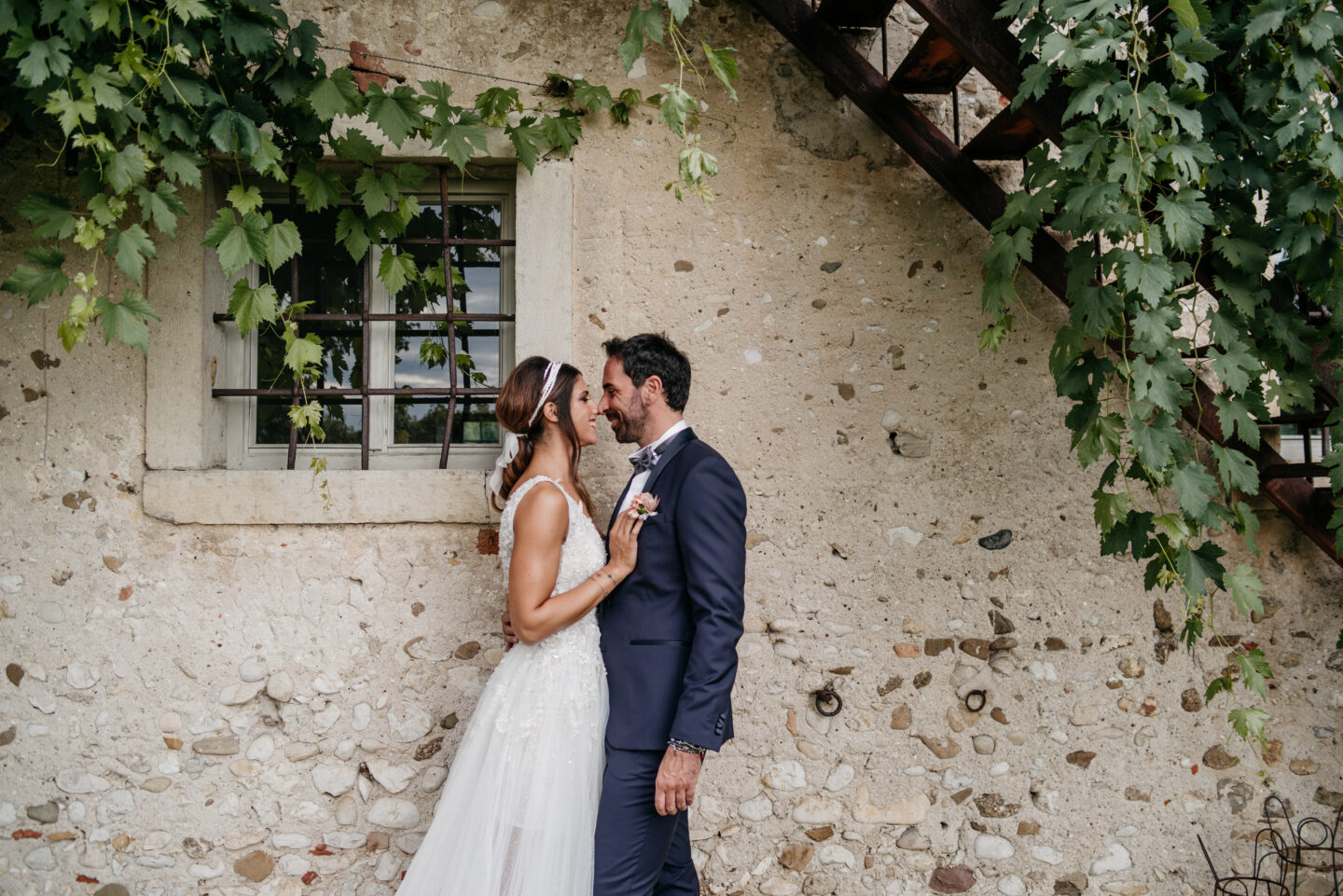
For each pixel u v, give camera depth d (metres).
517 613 1.81
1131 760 2.49
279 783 2.35
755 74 2.53
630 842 1.76
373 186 2.26
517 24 2.50
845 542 2.49
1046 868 2.46
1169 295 1.89
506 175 2.58
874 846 2.44
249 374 2.56
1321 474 2.29
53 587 2.33
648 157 2.50
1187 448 1.82
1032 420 2.53
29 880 2.30
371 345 2.57
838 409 2.51
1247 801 2.49
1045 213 2.35
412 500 2.38
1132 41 1.74
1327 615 2.52
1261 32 1.76
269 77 2.05
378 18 2.47
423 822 2.36
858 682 2.46
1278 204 1.92
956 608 2.49
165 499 2.34
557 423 1.99
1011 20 2.03
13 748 2.31
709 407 2.48
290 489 2.36
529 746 1.80
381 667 2.38
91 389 2.37
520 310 2.44
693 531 1.79
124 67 1.79
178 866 2.32
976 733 2.47
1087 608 2.51
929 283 2.53
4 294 2.36
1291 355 2.00
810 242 2.52
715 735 1.70
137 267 1.88
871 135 2.54
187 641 2.35
